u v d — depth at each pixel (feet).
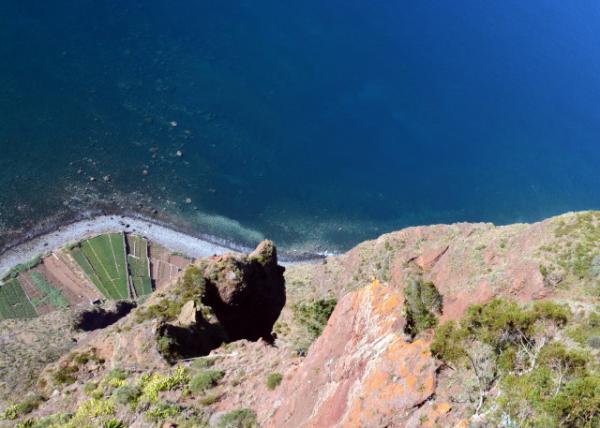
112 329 231.09
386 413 100.42
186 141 594.65
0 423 181.78
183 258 492.13
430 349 105.50
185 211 541.75
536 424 91.30
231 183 577.84
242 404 146.72
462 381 101.35
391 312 117.80
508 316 114.01
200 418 147.02
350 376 113.91
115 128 582.76
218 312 265.13
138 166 559.79
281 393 136.15
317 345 132.67
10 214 488.85
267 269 309.22
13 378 226.79
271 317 292.20
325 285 312.09
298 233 561.43
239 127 623.36
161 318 214.28
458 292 212.02
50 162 537.65
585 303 169.68
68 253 464.24
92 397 173.99
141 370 185.16
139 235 501.97
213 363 177.47
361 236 575.38
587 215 220.84
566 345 121.39
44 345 275.39
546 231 222.28
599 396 92.58
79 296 433.89
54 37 643.86
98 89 609.83
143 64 646.33
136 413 157.07
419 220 600.80
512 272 203.82
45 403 189.37
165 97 625.00
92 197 523.70
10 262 452.35
